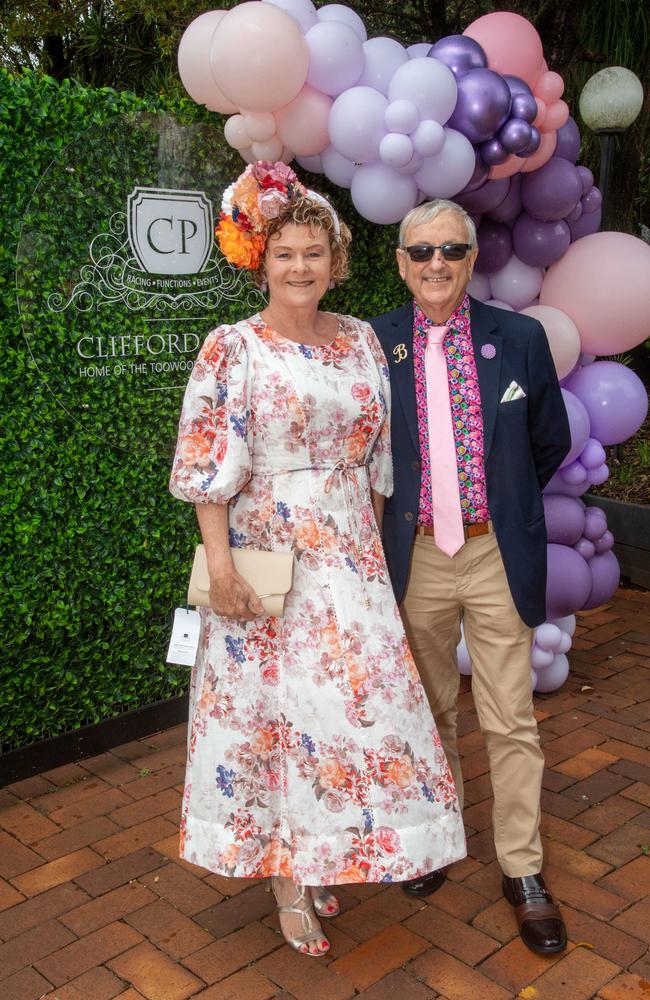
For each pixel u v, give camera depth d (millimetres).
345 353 2186
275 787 2197
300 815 2160
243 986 2238
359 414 2146
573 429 3439
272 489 2117
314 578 2113
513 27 3115
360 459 2205
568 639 3713
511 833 2406
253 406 2074
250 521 2133
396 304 3920
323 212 2055
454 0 6438
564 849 2783
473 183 3080
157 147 3111
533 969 2277
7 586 3076
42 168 2885
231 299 3398
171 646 2283
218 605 2098
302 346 2123
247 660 2150
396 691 2166
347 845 2146
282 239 2035
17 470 3018
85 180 2979
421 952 2348
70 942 2404
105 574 3307
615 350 3535
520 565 2258
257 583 2064
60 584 3191
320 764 2137
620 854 2752
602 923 2445
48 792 3160
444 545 2281
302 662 2123
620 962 2297
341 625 2113
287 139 2945
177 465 2076
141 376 3232
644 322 3422
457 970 2279
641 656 4211
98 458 3201
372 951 2355
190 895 2594
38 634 3176
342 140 2826
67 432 3107
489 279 3586
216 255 3316
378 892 2602
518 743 2340
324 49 2754
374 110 2768
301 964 2311
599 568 3807
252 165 2047
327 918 2488
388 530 2373
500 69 3078
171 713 3602
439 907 2523
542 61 3168
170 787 3168
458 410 2256
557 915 2361
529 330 2271
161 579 3465
